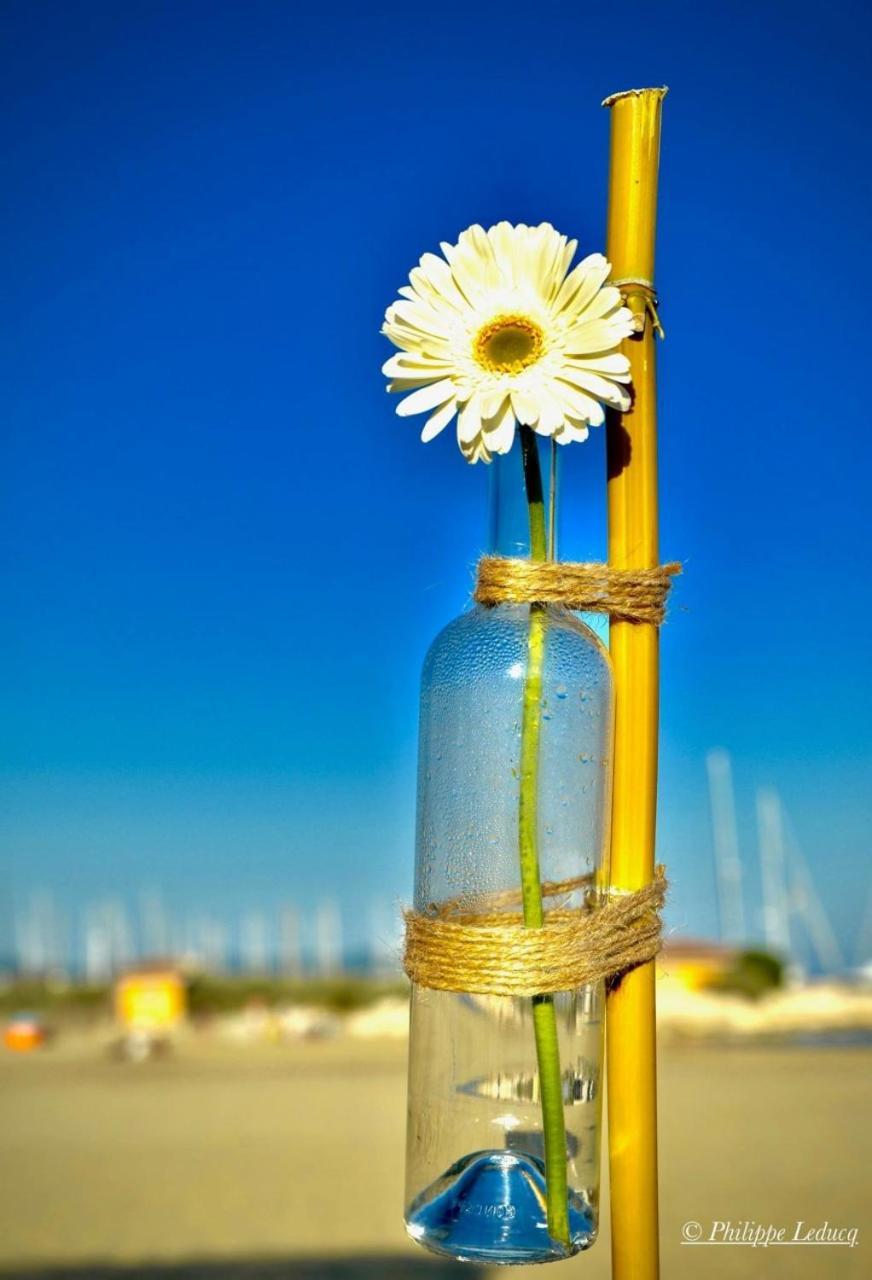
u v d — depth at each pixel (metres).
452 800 0.67
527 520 0.67
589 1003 0.67
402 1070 6.92
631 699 0.68
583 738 0.67
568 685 0.67
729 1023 9.98
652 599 0.68
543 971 0.65
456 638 0.69
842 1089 5.47
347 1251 2.84
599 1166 0.67
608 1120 0.67
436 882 0.68
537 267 0.65
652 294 0.69
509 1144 0.65
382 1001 12.87
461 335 0.65
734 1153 3.94
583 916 0.66
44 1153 4.25
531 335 0.65
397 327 0.66
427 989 0.67
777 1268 2.64
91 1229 3.11
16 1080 6.63
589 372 0.65
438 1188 0.66
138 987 12.66
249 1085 6.16
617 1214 0.66
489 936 0.65
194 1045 9.36
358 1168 3.87
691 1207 3.20
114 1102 5.57
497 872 0.66
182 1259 2.80
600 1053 0.67
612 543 0.69
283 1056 8.13
